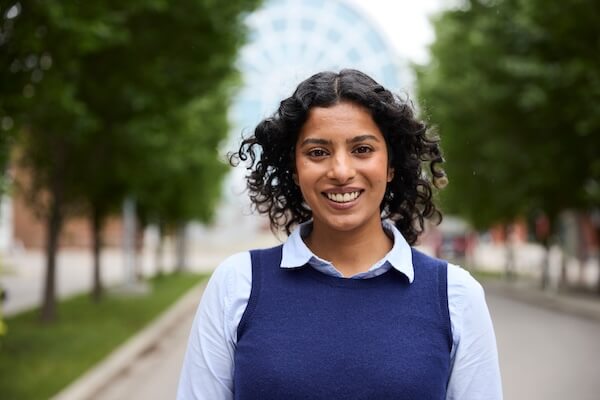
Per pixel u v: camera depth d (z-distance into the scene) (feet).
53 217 44.50
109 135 41.91
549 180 64.18
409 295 6.44
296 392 6.11
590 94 49.98
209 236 202.69
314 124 6.61
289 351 6.22
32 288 77.97
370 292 6.44
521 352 37.96
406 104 6.97
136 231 81.20
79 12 28.43
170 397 28.35
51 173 45.21
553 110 56.18
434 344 6.30
